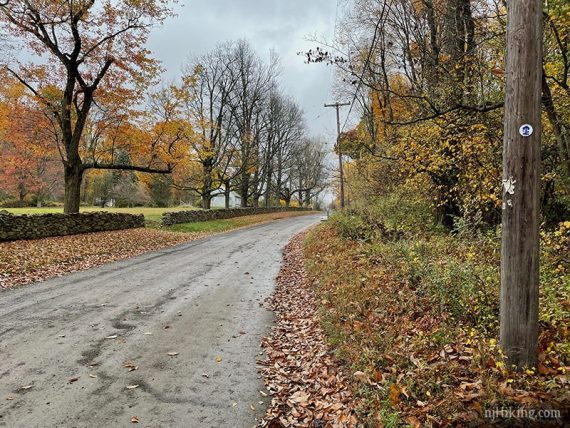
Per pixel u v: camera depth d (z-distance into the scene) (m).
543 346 3.93
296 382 4.76
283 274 11.30
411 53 12.73
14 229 13.69
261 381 4.73
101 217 19.12
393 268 7.87
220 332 6.35
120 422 3.78
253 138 39.56
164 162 22.27
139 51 18.52
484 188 8.05
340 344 5.33
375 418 3.52
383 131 16.17
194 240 19.88
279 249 16.64
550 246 6.18
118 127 19.81
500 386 3.29
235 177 38.94
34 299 7.86
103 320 6.68
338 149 24.06
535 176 3.38
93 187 48.62
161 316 7.03
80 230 17.44
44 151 18.70
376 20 13.78
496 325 4.75
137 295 8.40
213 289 9.23
